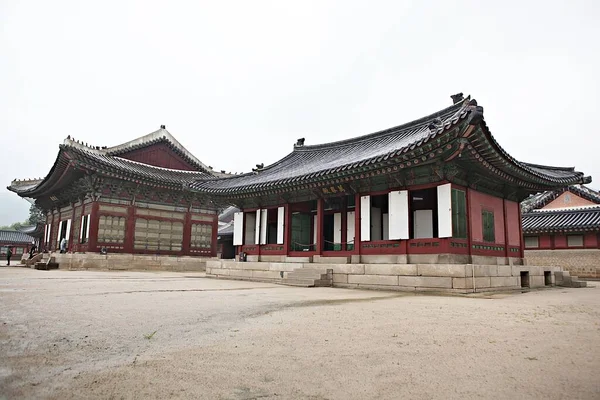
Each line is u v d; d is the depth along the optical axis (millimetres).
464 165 17688
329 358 5652
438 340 6758
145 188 39281
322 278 19938
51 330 7316
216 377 4828
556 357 5680
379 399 4156
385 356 5758
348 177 20031
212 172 47969
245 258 27297
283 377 4844
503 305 11680
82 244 37562
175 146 45406
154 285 17781
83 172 35562
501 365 5305
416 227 21984
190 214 42812
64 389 4371
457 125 14844
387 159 17484
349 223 25328
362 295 14703
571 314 9891
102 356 5695
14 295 12734
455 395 4242
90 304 10758
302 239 27859
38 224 66562
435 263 17453
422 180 18469
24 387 4422
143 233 39250
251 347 6250
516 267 19688
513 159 17938
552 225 36938
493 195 20688
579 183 24891
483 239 19234
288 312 9742
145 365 5277
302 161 30219
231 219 69312
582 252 36281
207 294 13945
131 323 8070
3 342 6426
